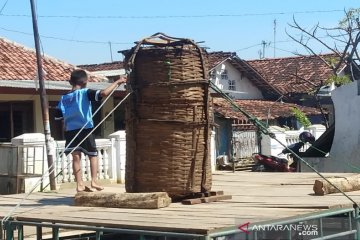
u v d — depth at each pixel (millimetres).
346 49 24156
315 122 30109
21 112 17328
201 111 5980
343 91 13172
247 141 25625
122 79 6172
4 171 12297
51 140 11914
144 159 5949
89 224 4914
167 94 5828
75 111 6469
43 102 12328
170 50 5855
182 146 5883
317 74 32625
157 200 5539
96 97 6359
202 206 5660
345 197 6051
